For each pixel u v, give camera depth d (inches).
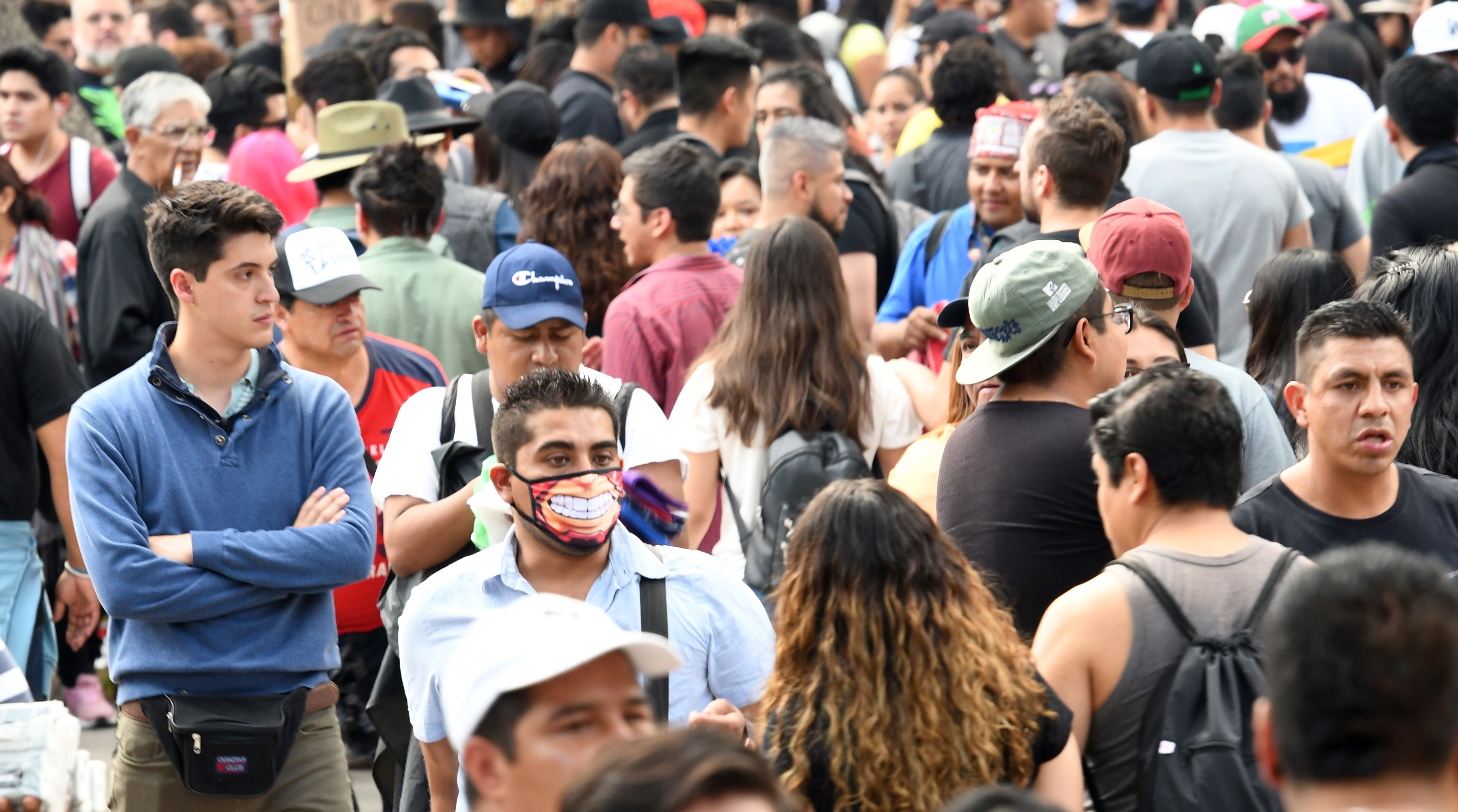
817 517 425.7
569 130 1317.7
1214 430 442.9
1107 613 434.3
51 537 914.7
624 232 811.4
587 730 306.8
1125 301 633.0
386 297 834.8
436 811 510.0
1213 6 1465.3
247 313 561.3
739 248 882.1
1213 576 434.9
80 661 959.6
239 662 557.6
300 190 1097.4
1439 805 270.4
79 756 533.6
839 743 410.0
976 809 260.4
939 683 410.9
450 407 616.4
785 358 668.7
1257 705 406.6
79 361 1024.2
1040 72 1508.4
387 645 772.6
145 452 557.6
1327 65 1342.3
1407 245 922.7
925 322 818.8
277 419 581.0
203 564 548.1
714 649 496.4
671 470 601.3
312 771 577.0
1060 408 524.7
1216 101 938.7
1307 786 277.6
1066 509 509.7
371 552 582.9
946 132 1048.8
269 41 1752.0
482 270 1013.8
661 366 770.2
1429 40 1188.5
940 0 1818.4
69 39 1763.0
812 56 1497.3
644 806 246.4
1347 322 512.7
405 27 1547.7
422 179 845.2
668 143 809.5
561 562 491.2
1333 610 279.4
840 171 880.9
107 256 949.2
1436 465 581.6
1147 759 424.5
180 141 981.8
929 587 417.4
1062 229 714.2
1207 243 907.4
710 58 1111.6
